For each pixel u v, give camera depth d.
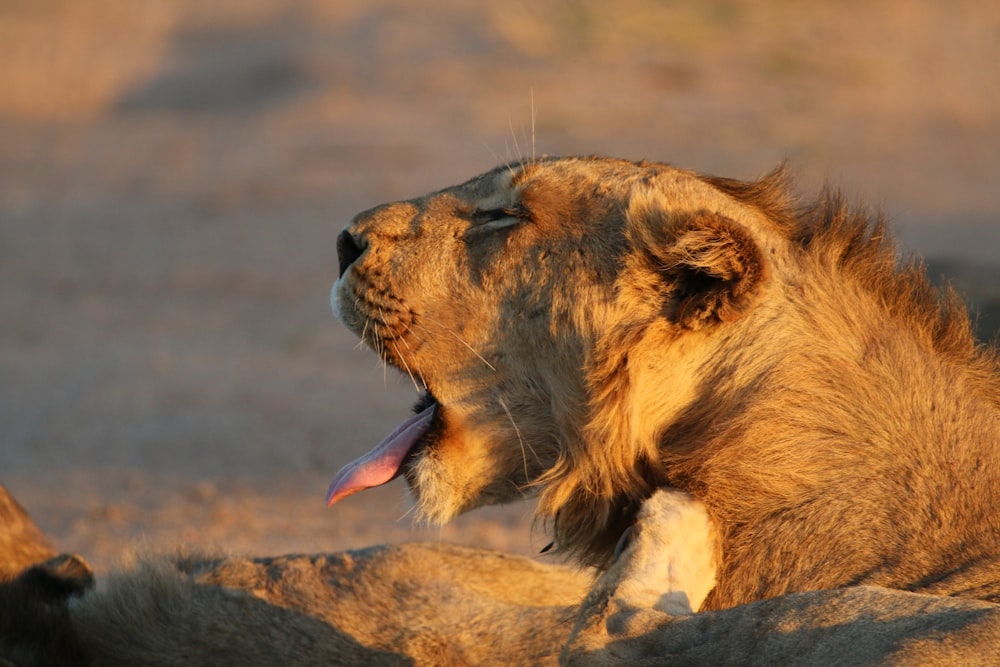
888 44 44.34
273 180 34.97
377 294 7.95
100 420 18.27
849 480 6.79
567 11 44.81
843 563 6.62
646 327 7.17
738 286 6.91
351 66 43.47
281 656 7.98
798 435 6.90
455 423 7.82
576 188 7.64
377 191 33.25
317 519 13.58
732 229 6.91
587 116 37.28
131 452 16.58
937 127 38.28
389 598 8.30
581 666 6.32
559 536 7.74
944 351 7.20
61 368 21.50
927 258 16.12
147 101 44.28
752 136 36.28
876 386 6.95
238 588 8.44
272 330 24.02
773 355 7.02
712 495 6.97
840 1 47.09
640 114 37.50
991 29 46.06
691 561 6.72
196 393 19.83
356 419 18.34
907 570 6.50
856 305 7.17
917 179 33.69
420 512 7.93
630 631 6.34
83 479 15.31
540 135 35.91
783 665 5.95
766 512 6.86
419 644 7.98
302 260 28.98
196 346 22.95
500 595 8.64
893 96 40.38
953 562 6.46
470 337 7.75
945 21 46.59
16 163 38.53
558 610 8.05
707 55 42.34
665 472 7.17
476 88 40.12
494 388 7.73
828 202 7.55
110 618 8.24
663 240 7.18
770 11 45.41
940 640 5.66
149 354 22.39
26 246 30.75
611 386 7.23
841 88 40.56
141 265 29.00
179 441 17.14
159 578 8.43
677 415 7.18
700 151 34.81
